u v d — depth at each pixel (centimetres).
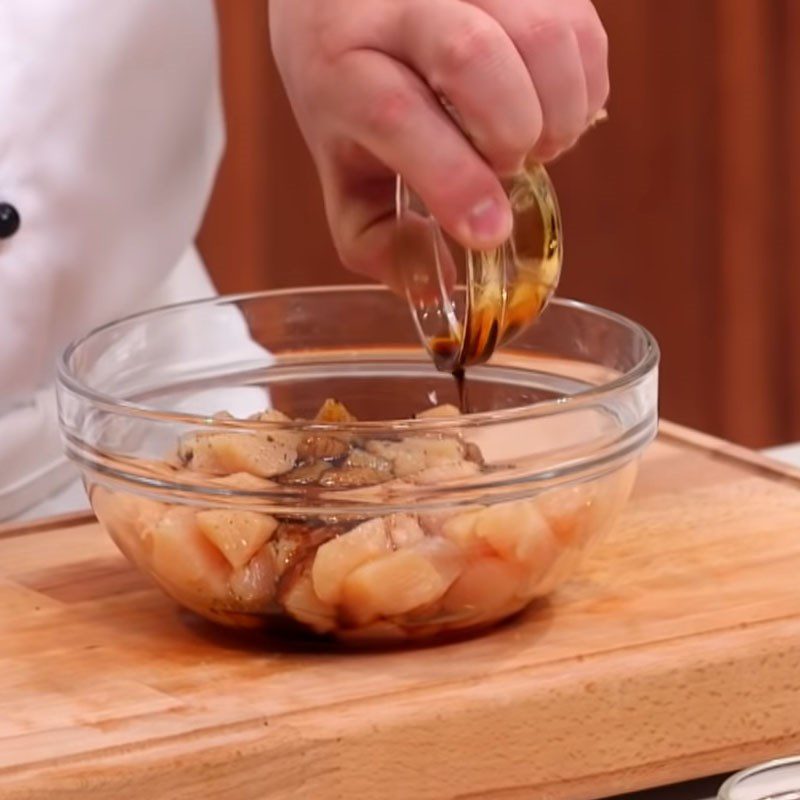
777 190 301
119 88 155
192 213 163
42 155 154
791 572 136
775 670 129
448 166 127
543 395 141
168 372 142
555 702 125
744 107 296
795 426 312
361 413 144
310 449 127
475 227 127
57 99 153
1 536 144
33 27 152
